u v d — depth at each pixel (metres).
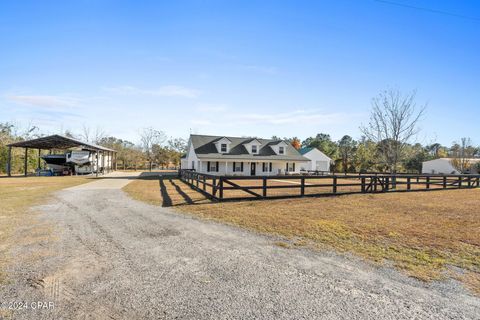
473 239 5.55
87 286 3.35
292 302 3.03
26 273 3.71
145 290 3.27
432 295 3.23
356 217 7.57
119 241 5.19
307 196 11.98
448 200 11.59
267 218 7.34
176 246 4.93
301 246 5.02
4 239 5.22
